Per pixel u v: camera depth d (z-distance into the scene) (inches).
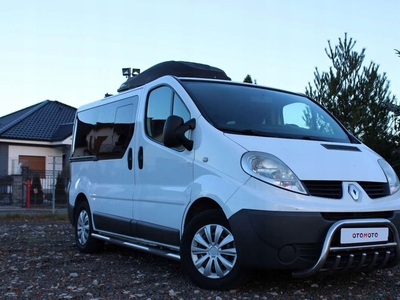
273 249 169.9
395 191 198.1
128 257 277.6
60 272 235.9
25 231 415.2
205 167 194.2
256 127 205.9
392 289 196.9
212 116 204.7
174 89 224.2
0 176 718.5
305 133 215.3
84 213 300.2
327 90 605.3
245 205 174.7
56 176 674.8
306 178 177.2
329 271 177.2
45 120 1194.6
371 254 181.2
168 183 216.2
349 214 178.4
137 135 243.8
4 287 204.5
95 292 194.2
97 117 296.0
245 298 178.7
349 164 191.6
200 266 193.0
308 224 170.2
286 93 250.5
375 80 599.2
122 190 252.1
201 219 193.3
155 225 223.0
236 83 240.5
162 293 189.5
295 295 184.5
